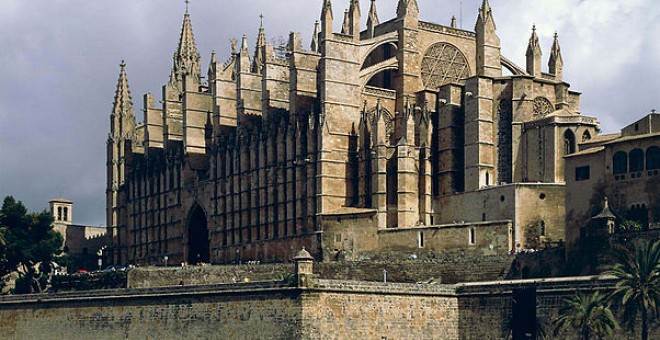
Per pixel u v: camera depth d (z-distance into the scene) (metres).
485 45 164.00
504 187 145.12
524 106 155.62
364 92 162.50
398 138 164.00
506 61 170.25
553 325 118.19
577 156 130.75
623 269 111.69
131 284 159.38
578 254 126.50
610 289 114.00
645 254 109.75
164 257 189.25
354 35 161.62
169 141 193.62
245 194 171.50
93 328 139.50
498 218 146.00
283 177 163.50
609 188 127.12
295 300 120.69
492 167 155.25
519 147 154.75
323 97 157.88
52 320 144.38
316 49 197.25
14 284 187.25
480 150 154.25
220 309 127.12
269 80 170.88
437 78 168.75
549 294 119.06
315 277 130.25
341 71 159.38
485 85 155.75
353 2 163.00
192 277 157.00
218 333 126.88
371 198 154.12
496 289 124.06
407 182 153.25
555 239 141.62
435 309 126.31
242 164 172.12
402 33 165.75
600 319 110.75
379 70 164.62
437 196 157.50
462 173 157.50
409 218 153.38
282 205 163.25
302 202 159.62
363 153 157.50
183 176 186.75
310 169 157.88
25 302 147.62
